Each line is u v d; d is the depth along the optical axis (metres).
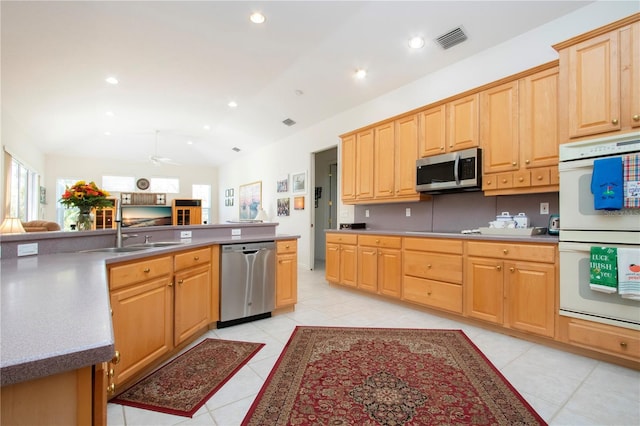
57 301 0.83
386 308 3.42
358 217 4.82
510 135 2.78
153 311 2.01
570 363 2.10
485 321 2.74
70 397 0.56
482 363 2.10
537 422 1.49
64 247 2.07
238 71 4.24
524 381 1.87
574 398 1.69
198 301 2.54
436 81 3.75
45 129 6.13
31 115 5.21
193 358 2.20
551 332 2.30
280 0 2.90
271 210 7.27
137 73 4.21
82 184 2.68
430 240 3.14
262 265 3.03
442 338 2.55
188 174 10.34
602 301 2.06
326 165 7.04
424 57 3.54
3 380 0.47
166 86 4.68
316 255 7.23
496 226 2.88
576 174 2.18
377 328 2.79
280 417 1.54
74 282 1.09
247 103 5.49
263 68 4.16
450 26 3.06
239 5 2.95
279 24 3.24
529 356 2.21
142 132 7.48
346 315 3.18
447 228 3.63
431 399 1.68
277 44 3.60
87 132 7.13
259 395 1.73
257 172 8.00
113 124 6.68
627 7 2.42
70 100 4.91
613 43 2.05
